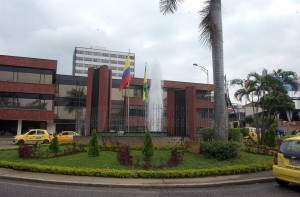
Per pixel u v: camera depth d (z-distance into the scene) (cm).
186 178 1098
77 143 2020
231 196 852
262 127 2262
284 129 4681
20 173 1190
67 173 1159
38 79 4594
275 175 957
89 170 1147
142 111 2797
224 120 1453
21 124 4491
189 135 2631
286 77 2366
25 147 1564
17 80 4481
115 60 13788
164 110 2648
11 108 4384
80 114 3522
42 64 4581
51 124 4866
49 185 1017
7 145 3056
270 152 1591
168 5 1614
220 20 1512
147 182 1029
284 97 2452
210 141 1522
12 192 882
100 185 1002
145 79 3062
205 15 1505
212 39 1480
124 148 1377
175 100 3145
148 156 1380
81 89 5262
